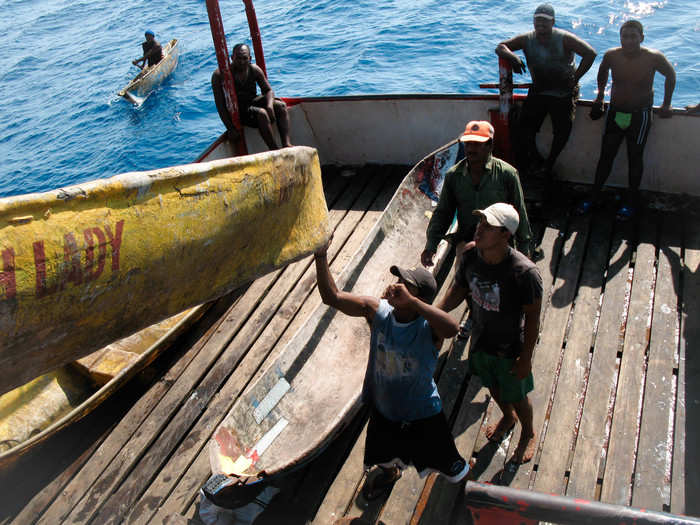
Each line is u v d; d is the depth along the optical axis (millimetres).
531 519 1888
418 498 3689
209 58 17344
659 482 3590
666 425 3891
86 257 1891
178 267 2209
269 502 3797
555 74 5492
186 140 13461
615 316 4707
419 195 6074
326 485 3898
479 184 4168
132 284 2088
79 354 2125
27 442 4086
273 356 4953
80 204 1856
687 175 5750
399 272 2867
